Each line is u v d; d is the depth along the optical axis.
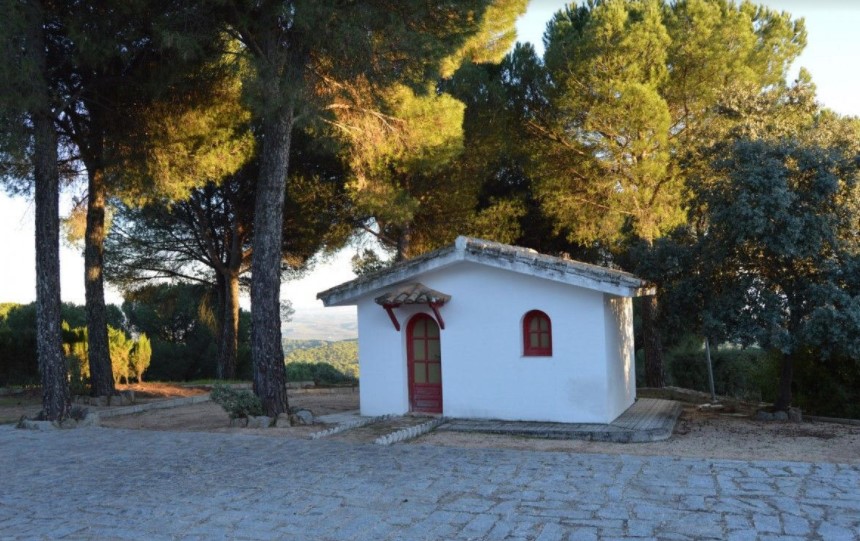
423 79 12.98
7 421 15.10
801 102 15.31
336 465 9.34
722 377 25.23
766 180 12.14
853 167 12.64
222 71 15.26
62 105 14.13
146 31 13.59
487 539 6.23
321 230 22.33
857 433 12.21
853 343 11.76
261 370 13.19
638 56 18.11
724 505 7.03
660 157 17.69
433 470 8.91
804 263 13.06
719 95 16.31
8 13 11.66
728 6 19.06
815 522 6.45
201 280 25.64
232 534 6.58
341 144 16.22
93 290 17.73
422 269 13.43
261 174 13.26
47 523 7.11
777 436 11.90
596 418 12.41
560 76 19.11
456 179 20.88
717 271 13.77
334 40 12.08
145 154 16.64
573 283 12.26
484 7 13.34
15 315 26.45
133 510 7.48
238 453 10.38
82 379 19.94
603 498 7.39
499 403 13.12
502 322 13.14
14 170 16.52
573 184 20.52
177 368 30.17
